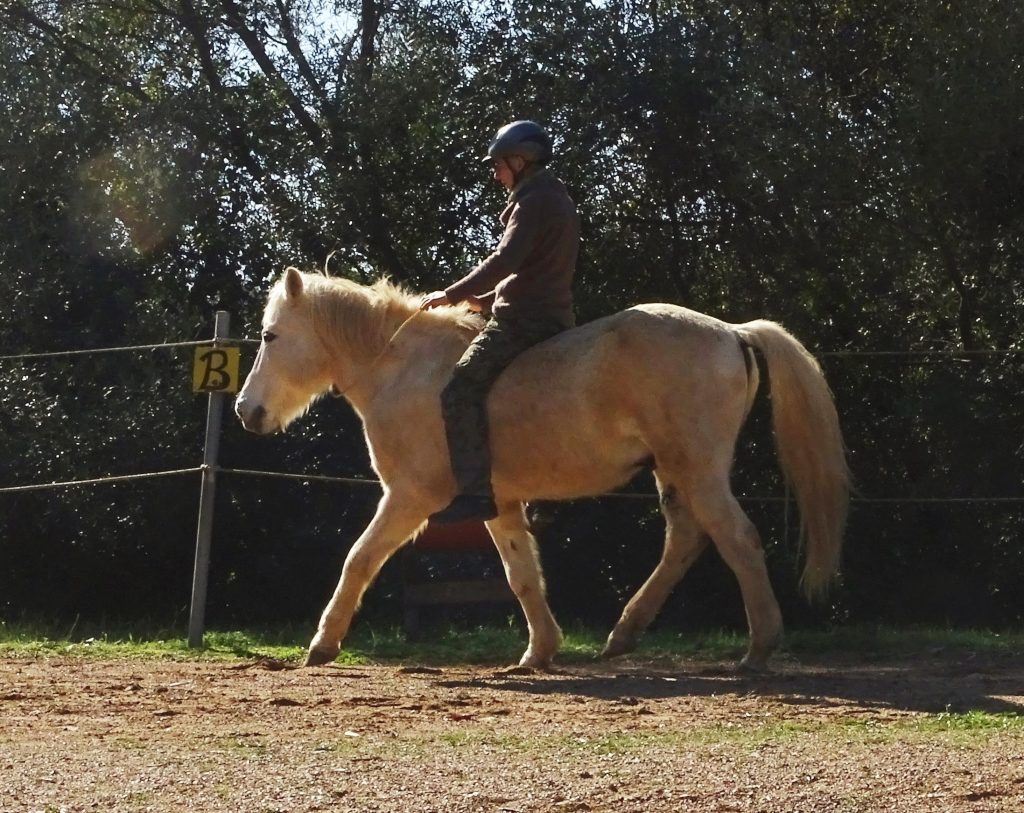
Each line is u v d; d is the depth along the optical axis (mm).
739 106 12406
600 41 13289
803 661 8953
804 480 7133
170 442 12984
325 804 4094
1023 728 5422
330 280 7762
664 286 14055
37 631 11359
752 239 13539
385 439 7395
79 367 13711
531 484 7172
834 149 12195
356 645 9883
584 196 13820
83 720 5516
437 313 7562
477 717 5680
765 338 7125
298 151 14234
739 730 5379
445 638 10672
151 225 14250
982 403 12227
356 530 13438
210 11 15266
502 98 13977
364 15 15164
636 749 4906
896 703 6191
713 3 13625
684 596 13219
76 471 13008
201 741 5023
